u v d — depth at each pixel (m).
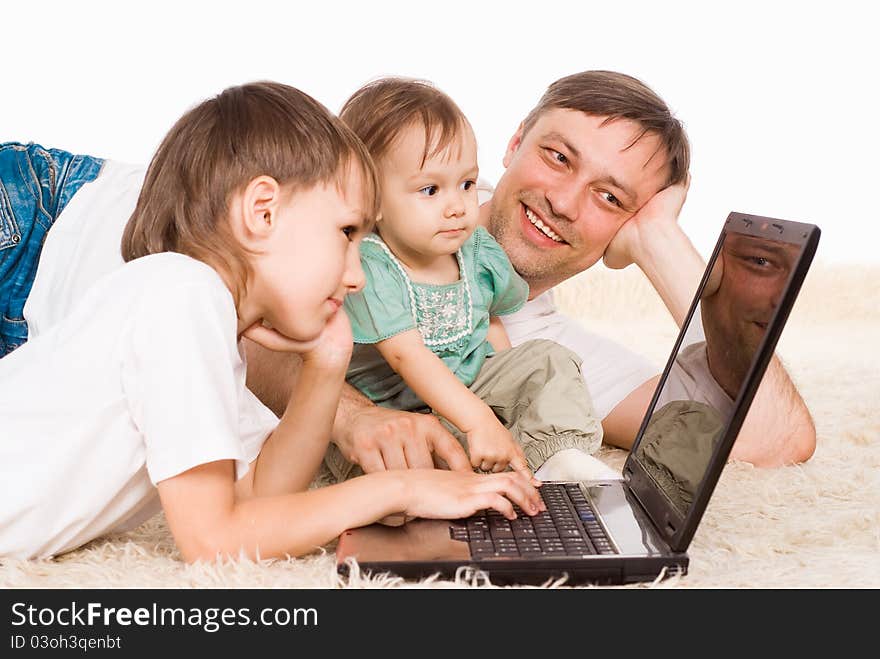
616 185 1.75
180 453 1.03
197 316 1.05
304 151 1.12
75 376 1.08
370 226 1.21
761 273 1.09
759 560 1.14
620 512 1.19
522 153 1.80
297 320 1.15
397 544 1.07
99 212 1.64
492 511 1.18
